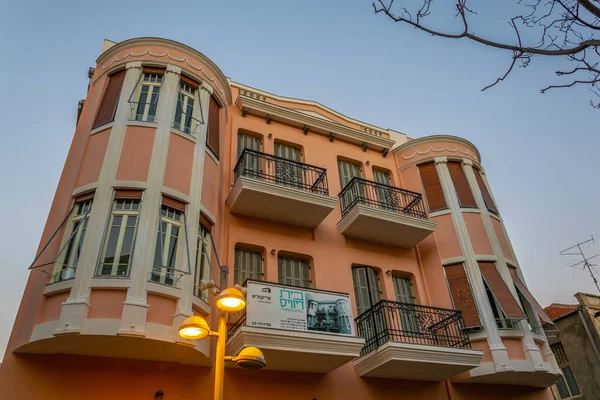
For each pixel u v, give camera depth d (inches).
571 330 788.0
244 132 531.8
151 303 320.5
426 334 448.1
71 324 293.9
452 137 621.0
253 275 439.8
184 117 435.8
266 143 534.0
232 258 429.1
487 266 522.3
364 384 421.4
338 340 371.6
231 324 380.2
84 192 364.2
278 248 460.1
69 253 341.1
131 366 333.4
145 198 360.5
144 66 447.8
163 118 410.0
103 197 355.3
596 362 740.7
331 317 383.6
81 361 322.0
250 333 346.0
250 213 462.9
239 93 561.9
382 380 432.5
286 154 549.3
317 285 457.7
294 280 458.6
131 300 310.7
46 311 311.1
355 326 447.5
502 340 467.2
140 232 342.0
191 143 418.3
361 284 492.4
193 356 338.6
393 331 468.4
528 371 452.4
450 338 466.0
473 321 480.4
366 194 570.6
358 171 597.0
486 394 475.8
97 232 336.5
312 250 478.0
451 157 604.7
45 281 325.1
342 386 409.7
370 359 411.2
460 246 531.5
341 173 578.2
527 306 522.6
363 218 489.1
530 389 509.7
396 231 514.3
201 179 405.1
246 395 365.4
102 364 326.0
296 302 376.8
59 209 371.9
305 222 484.1
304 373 401.7
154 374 337.4
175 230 369.4
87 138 404.5
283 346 355.6
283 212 467.2
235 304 245.9
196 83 462.9
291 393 384.5
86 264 320.2
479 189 588.4
